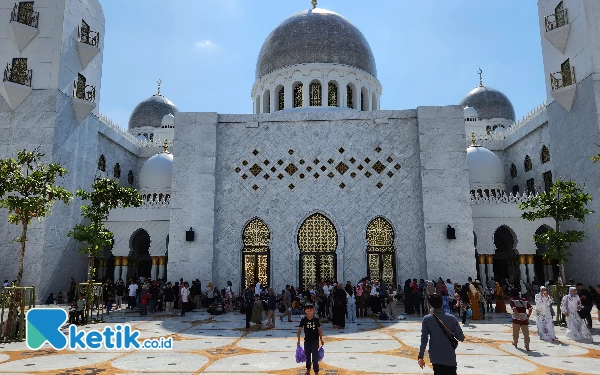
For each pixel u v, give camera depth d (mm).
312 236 23500
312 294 18891
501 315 18156
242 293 21984
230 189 23859
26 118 24250
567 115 26000
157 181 33656
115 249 26906
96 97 29297
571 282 23172
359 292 18188
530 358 9414
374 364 8867
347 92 32688
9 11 25453
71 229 25609
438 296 5746
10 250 23047
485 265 28062
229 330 14062
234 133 24469
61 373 8133
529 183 33406
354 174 23812
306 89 31547
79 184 26828
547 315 11766
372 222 23516
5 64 24875
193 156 23734
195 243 22781
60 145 24734
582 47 24531
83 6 27688
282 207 23594
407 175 23688
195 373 8094
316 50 32062
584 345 11047
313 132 24375
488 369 8359
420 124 23609
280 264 22969
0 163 16188
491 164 33250
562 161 26547
